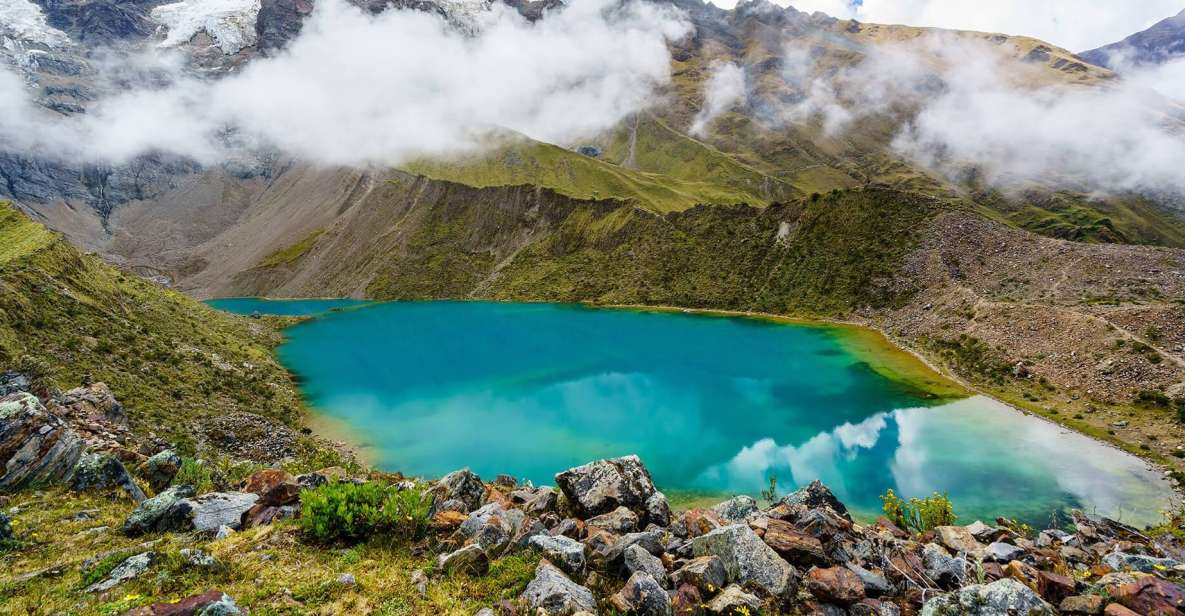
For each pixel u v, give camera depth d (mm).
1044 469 47656
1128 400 57125
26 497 18141
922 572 15328
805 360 83312
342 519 15375
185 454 38719
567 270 164500
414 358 93000
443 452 53719
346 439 57000
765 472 48438
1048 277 89875
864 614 12852
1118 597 11672
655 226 161750
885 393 68438
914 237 110688
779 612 12508
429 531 16328
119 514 17547
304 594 12055
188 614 10219
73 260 65750
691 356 88250
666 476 47969
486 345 102000
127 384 46531
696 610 12336
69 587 11688
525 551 14648
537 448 54375
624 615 11938
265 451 46562
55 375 41281
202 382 56281
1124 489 43875
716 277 133750
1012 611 11070
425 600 12352
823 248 122312
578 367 84562
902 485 45688
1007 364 70938
